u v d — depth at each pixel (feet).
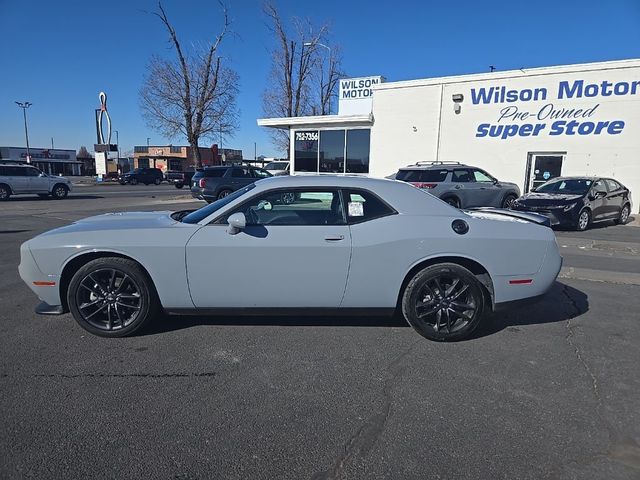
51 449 8.34
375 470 7.90
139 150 265.95
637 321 15.65
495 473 7.84
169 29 89.71
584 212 39.34
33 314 15.55
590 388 10.86
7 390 10.44
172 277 13.02
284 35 114.11
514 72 54.54
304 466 7.99
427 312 13.47
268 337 13.74
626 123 49.19
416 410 9.83
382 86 63.82
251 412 9.68
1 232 35.40
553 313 16.46
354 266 13.05
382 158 65.10
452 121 59.52
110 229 13.37
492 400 10.28
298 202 13.52
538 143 54.29
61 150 257.75
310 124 69.82
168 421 9.30
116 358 12.18
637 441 8.79
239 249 12.88
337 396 10.39
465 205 43.57
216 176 60.80
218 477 7.68
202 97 96.07
